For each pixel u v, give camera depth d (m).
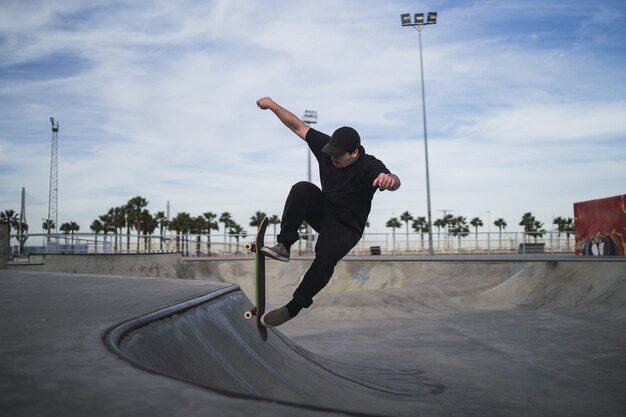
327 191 3.23
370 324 13.12
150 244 24.44
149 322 3.00
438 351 9.20
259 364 4.22
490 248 33.84
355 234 3.19
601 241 25.42
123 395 1.45
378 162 3.15
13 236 18.38
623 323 11.23
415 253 33.53
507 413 5.38
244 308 5.52
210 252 28.11
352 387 5.39
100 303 3.83
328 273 3.14
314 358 6.06
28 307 3.61
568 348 8.97
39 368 1.77
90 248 20.53
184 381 1.60
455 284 17.27
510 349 9.15
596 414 5.42
